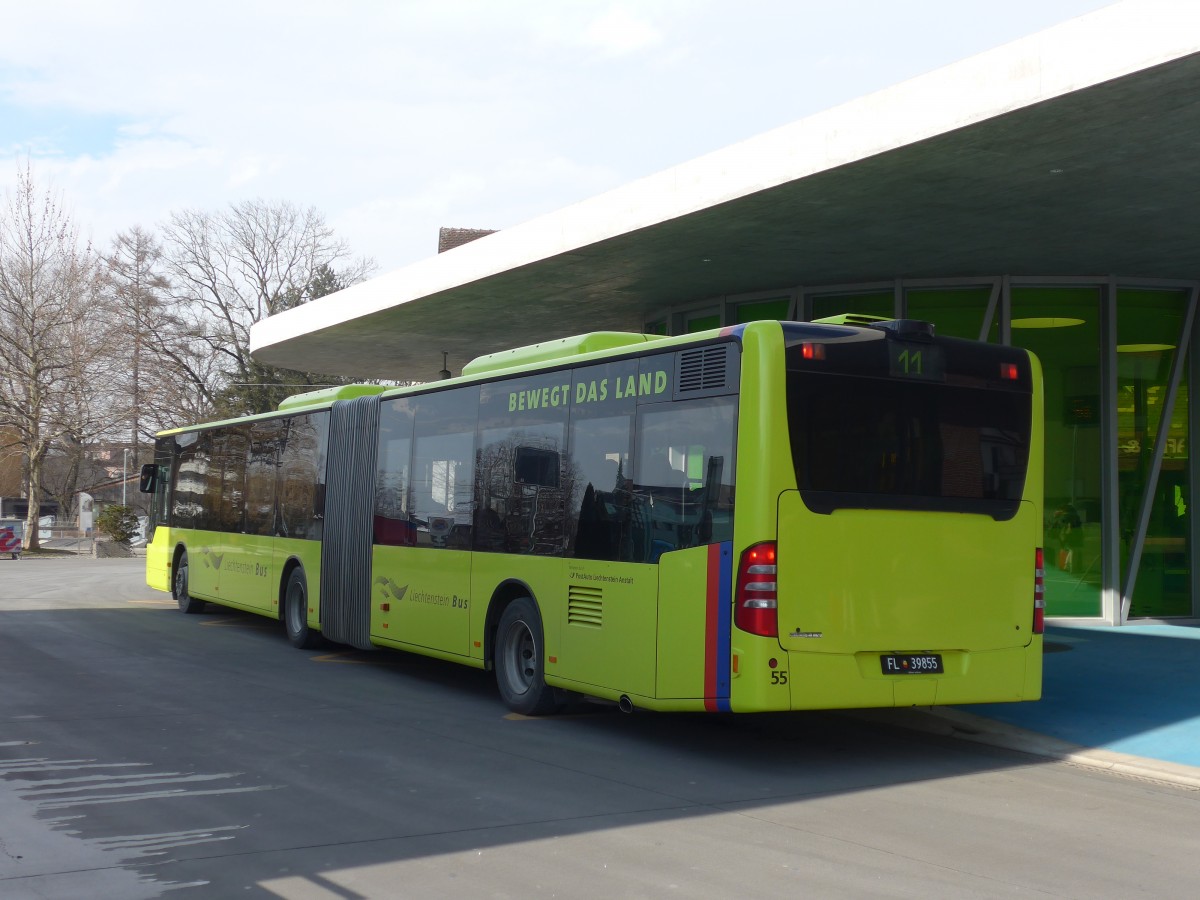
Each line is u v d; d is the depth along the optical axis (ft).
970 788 25.52
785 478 25.81
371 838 20.43
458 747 28.99
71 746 28.25
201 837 20.40
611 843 20.31
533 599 33.24
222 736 29.81
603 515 30.32
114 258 179.42
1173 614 55.93
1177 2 28.37
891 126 36.14
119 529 159.94
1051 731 31.01
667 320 66.69
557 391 32.86
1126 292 55.77
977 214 44.11
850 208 43.50
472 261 59.47
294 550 50.14
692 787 25.08
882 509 26.86
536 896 17.34
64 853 19.39
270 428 53.98
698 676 26.53
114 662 44.24
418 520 40.06
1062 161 37.32
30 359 158.30
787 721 33.83
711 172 43.32
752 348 26.13
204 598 61.57
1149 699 35.35
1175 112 32.58
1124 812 23.41
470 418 37.37
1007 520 28.60
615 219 48.39
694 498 27.22
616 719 33.58
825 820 22.29
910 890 17.83
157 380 180.86
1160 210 43.34
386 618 41.88
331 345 86.89
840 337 26.89
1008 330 55.01
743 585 25.61
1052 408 54.95
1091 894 17.81
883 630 26.66
